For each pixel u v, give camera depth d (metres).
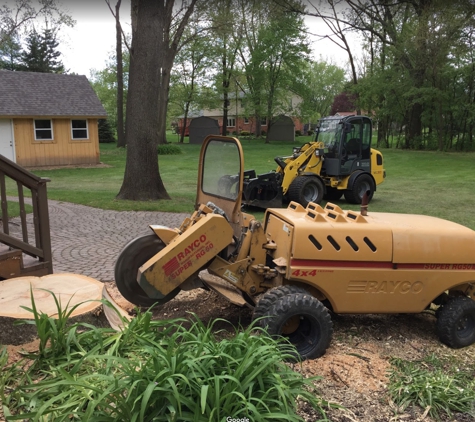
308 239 3.84
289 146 38.03
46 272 5.00
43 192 4.93
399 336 4.46
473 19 25.64
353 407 3.12
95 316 3.46
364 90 33.00
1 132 21.62
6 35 24.34
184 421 2.32
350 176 12.95
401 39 29.48
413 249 4.03
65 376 2.47
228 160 4.42
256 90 42.34
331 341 4.21
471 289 4.39
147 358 2.74
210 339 2.92
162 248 4.32
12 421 2.46
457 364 3.92
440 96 29.05
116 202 12.10
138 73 12.23
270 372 2.67
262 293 4.15
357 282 3.97
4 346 3.07
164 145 31.64
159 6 12.16
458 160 25.19
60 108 23.17
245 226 4.27
